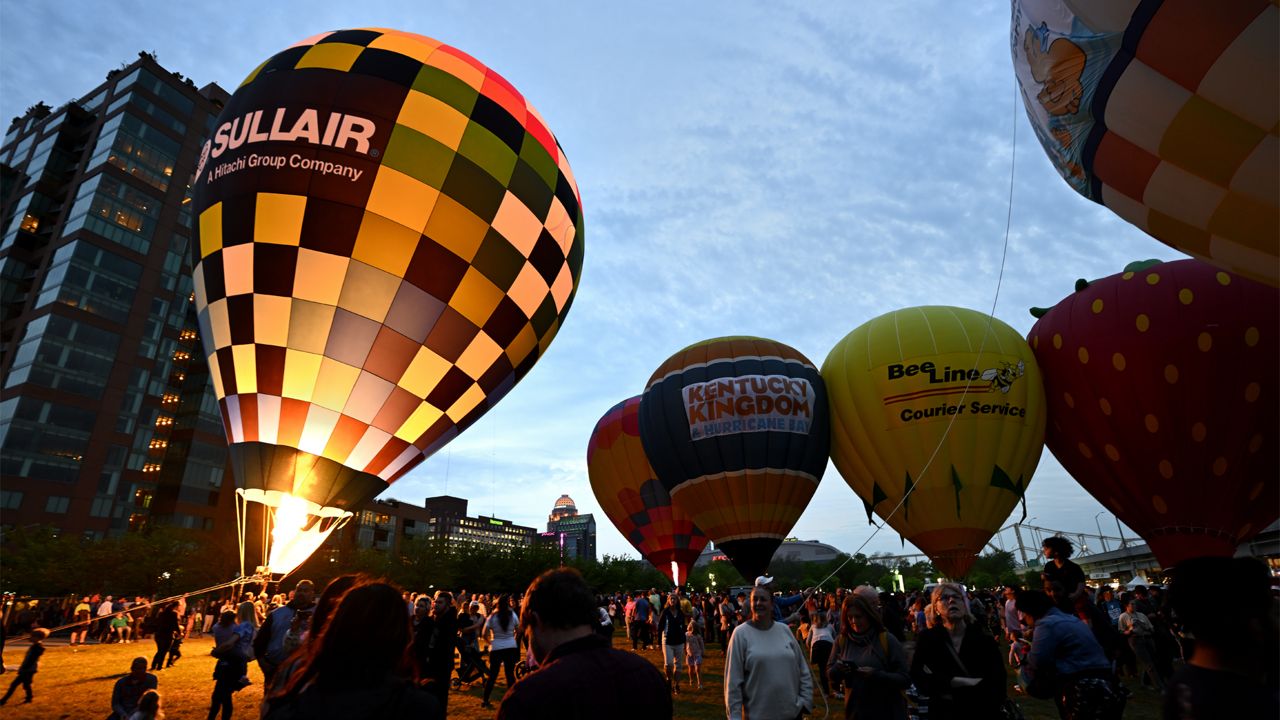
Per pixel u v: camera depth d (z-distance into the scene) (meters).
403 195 12.41
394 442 12.68
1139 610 10.60
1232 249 7.34
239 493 11.51
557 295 15.30
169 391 64.12
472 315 13.16
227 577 43.88
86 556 38.88
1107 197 8.31
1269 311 12.80
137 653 17.27
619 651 2.51
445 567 57.88
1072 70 7.42
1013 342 16.16
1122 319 14.01
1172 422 13.12
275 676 2.46
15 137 71.31
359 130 12.49
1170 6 6.41
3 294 59.38
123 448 58.56
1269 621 1.83
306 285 11.78
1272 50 6.04
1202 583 1.91
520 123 14.48
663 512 26.31
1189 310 13.29
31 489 51.66
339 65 13.14
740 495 18.47
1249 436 12.69
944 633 4.41
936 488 15.63
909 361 16.52
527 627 2.62
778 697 4.32
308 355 11.76
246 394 11.69
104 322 58.56
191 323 66.75
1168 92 6.77
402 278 12.30
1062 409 15.20
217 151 12.80
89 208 59.06
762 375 19.14
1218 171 6.83
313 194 11.98
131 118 62.97
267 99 12.76
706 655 16.92
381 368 12.23
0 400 53.69
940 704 4.25
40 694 10.72
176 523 60.53
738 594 19.83
